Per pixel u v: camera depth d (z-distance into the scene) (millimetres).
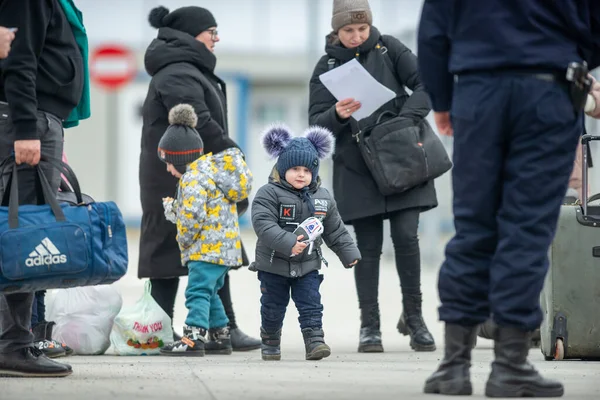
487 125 10281
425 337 17266
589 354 15094
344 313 25375
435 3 10531
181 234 16188
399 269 17453
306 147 15234
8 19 12133
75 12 13562
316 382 12000
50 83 12562
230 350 17000
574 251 15102
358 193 17250
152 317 16797
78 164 64938
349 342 19359
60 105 12742
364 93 16734
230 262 16219
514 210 10297
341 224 15586
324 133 15570
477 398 10461
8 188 12195
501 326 10414
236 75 68000
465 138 10383
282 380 12203
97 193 64812
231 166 16266
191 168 16250
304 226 14906
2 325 12469
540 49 10180
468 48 10352
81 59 13070
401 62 17500
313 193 15398
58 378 12352
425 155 16891
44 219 11773
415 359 15664
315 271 15453
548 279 15164
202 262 16219
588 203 16016
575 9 10242
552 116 10227
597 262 15094
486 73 10312
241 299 28469
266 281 15406
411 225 17250
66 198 12586
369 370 13594
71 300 16922
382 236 17594
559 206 10430
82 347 16766
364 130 17094
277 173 15398
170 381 12023
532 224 10273
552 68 10227
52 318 16875
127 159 65000
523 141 10297
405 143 16875
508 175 10375
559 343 15078
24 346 12438
